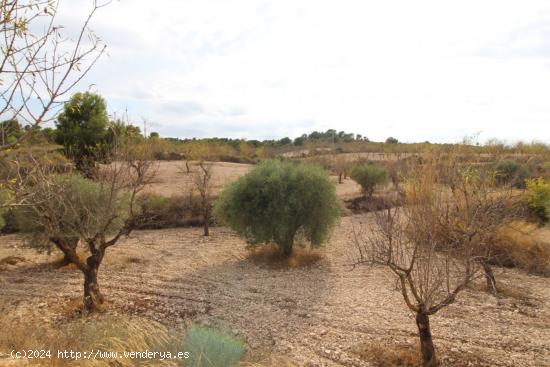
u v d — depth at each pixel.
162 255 14.33
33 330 6.06
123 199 12.29
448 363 6.70
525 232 12.98
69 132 21.12
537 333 7.89
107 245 9.52
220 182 25.84
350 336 7.90
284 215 12.87
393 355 6.96
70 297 10.16
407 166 10.72
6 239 16.06
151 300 9.99
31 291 10.60
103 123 21.81
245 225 13.56
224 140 58.97
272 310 9.37
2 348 4.96
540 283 10.95
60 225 10.16
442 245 10.72
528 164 18.77
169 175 29.12
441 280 6.57
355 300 9.97
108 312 9.09
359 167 23.75
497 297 9.42
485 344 7.40
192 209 19.83
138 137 10.44
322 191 13.33
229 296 10.34
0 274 12.03
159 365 4.75
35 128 3.03
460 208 8.45
